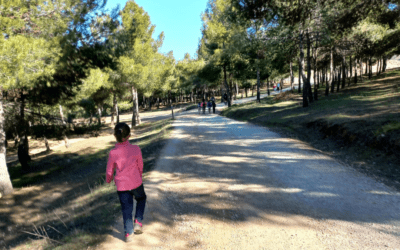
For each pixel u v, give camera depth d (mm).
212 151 8656
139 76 21219
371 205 3875
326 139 8547
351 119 8602
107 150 17297
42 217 5926
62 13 8250
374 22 15953
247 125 14625
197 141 10812
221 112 26234
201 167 6766
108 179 3225
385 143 6219
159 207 4168
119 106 36312
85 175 10586
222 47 27516
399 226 3223
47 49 7699
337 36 16797
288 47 19031
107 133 28812
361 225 3340
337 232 3221
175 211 4129
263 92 51500
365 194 4285
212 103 28328
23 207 7664
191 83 46750
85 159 15367
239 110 21734
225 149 8805
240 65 27422
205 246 3090
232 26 22312
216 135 12016
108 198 5031
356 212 3701
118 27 10141
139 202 3293
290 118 13250
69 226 4145
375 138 6629
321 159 6648
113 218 3770
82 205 5402
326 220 3549
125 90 20734
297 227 3430
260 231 3389
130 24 25906
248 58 25922
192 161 7469
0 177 9805
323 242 3029
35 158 19094
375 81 25609
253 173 5934
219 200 4500
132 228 3076
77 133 14383
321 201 4156
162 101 80875
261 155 7562
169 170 6637
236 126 14664
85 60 9695
